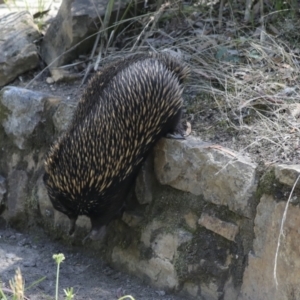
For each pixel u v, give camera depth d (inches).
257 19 280.7
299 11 281.0
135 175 214.8
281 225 178.9
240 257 197.2
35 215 258.8
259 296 191.3
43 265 233.3
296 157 196.9
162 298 210.7
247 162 197.2
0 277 220.1
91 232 218.4
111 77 209.8
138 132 203.2
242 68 245.4
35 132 257.8
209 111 230.1
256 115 222.5
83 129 200.7
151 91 205.2
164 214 218.4
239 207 196.9
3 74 286.4
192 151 208.7
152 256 218.4
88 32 281.6
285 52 245.0
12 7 335.3
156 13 273.9
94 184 199.8
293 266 182.1
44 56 296.0
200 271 206.1
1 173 270.4
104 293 213.0
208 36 267.6
